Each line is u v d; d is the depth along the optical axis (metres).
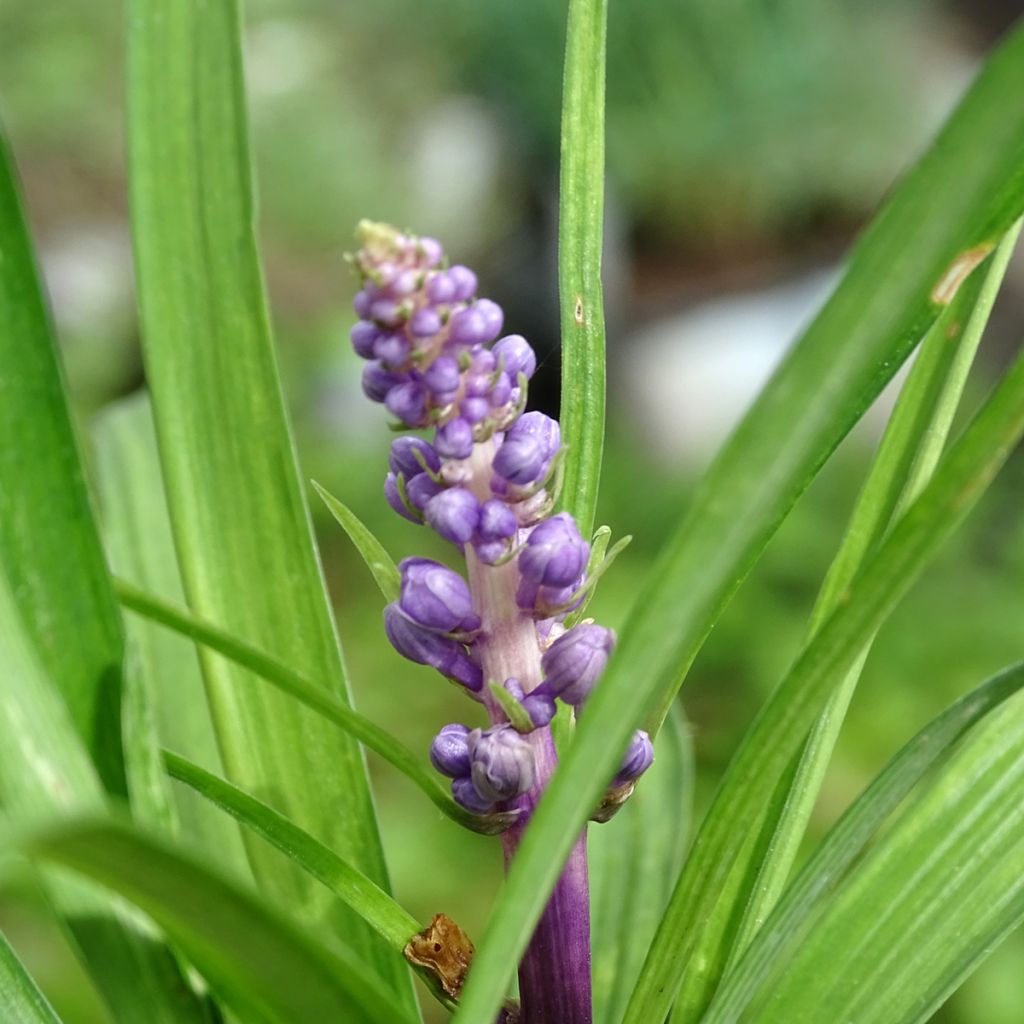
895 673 0.72
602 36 0.26
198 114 0.26
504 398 0.25
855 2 1.29
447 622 0.25
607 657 0.25
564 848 0.22
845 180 1.18
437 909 0.64
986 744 0.26
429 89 1.38
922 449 0.27
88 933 0.25
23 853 0.21
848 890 0.26
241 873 0.29
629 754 0.25
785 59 1.19
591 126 0.26
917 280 0.22
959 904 0.26
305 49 1.43
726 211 1.18
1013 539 0.79
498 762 0.25
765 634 0.74
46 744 0.24
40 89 1.38
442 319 0.24
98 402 1.09
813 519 0.82
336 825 0.28
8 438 0.25
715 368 1.03
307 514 0.27
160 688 0.31
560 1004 0.26
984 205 0.23
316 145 1.32
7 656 0.24
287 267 1.25
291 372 1.03
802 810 0.28
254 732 0.28
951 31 1.38
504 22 1.27
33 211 1.27
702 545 0.22
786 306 1.06
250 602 0.28
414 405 0.25
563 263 0.26
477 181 1.27
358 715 0.25
